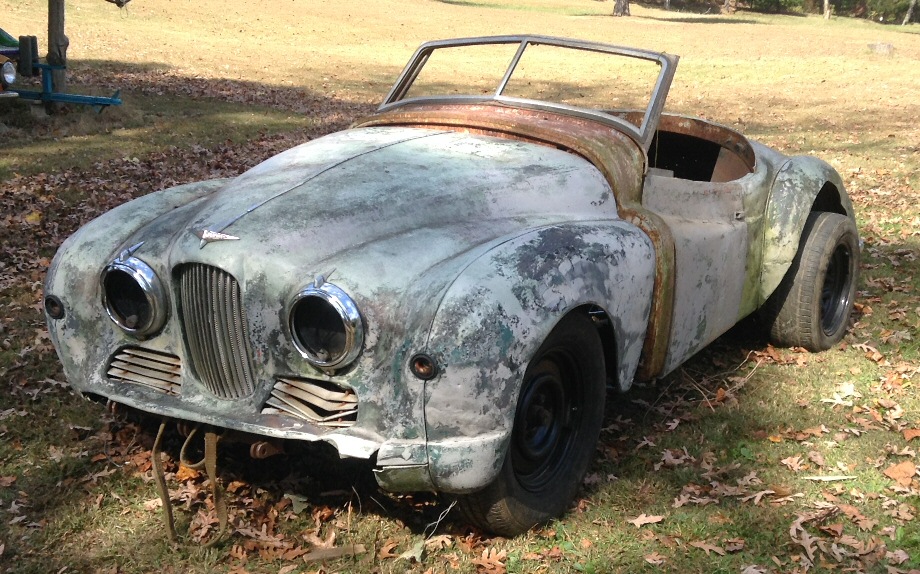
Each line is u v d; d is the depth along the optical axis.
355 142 3.79
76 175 8.34
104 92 13.62
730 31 42.72
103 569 2.91
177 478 3.46
